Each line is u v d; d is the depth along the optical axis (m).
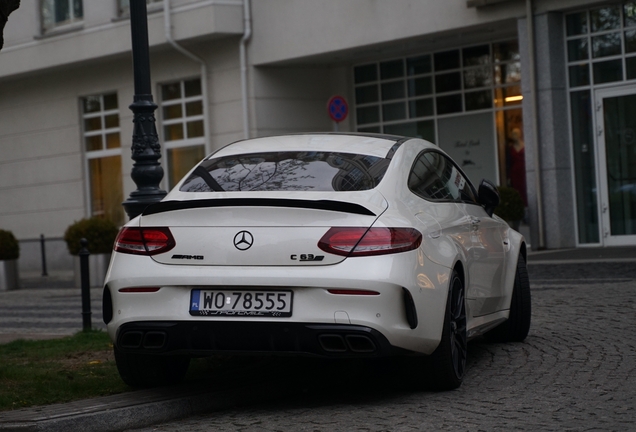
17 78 26.61
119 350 6.43
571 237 17.91
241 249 5.79
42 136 26.45
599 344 7.85
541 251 17.56
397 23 19.52
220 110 22.45
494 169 20.41
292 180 6.25
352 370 7.33
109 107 25.11
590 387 6.28
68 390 6.55
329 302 5.64
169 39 21.95
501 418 5.52
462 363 6.55
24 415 5.71
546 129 17.75
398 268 5.69
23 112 26.89
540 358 7.43
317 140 6.88
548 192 17.81
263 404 6.44
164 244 5.96
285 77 22.22
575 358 7.33
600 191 17.67
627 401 5.83
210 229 5.89
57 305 14.90
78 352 8.51
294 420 5.78
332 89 22.92
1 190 27.53
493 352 7.84
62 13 24.88
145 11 9.43
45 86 26.27
